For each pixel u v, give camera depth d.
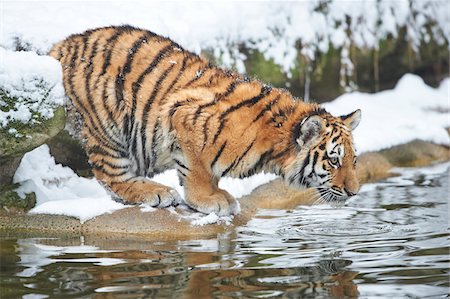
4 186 12.74
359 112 12.93
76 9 15.49
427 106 19.80
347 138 12.68
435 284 9.69
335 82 19.14
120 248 11.30
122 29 13.27
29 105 12.07
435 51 20.88
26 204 12.69
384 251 11.14
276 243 11.66
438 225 12.64
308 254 11.01
